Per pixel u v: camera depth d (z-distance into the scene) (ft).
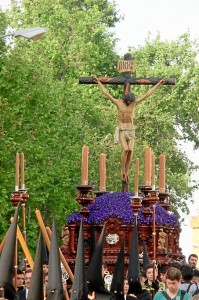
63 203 190.39
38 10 258.57
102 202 114.52
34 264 79.92
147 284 100.83
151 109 252.83
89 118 232.12
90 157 213.05
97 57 254.27
